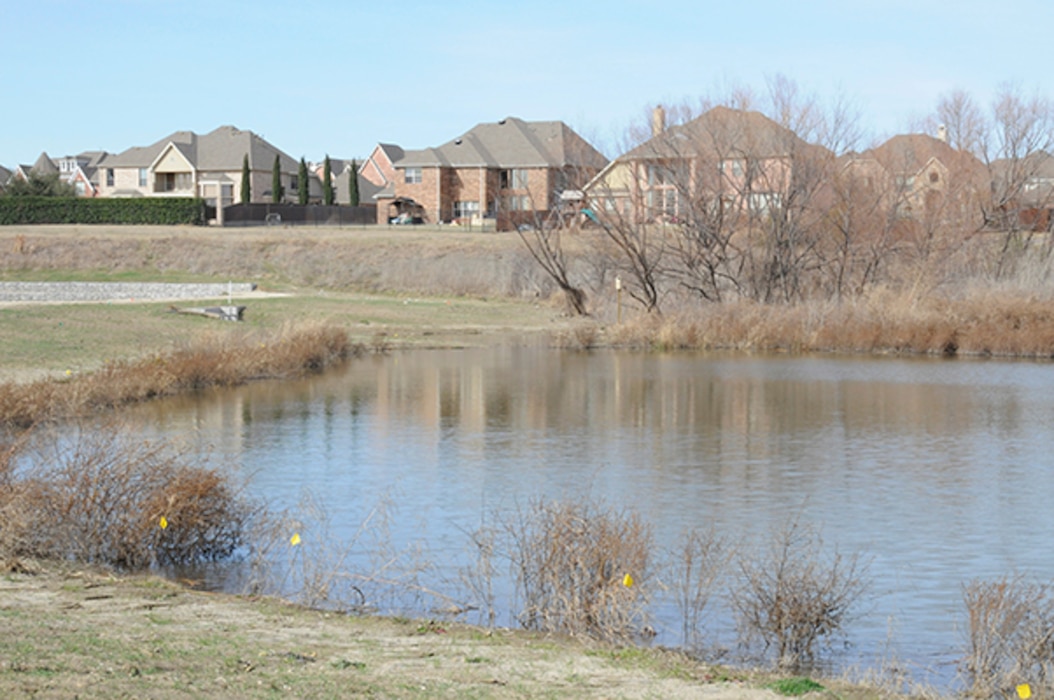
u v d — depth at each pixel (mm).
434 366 44688
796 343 52812
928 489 22203
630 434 28719
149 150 117812
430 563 15477
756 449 26625
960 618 13773
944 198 62750
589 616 12219
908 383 40094
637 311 60250
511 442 27312
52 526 14656
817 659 11961
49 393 27656
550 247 71562
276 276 78375
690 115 62438
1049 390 38156
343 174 123062
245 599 12883
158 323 47781
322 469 23484
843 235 61844
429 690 8984
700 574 14039
